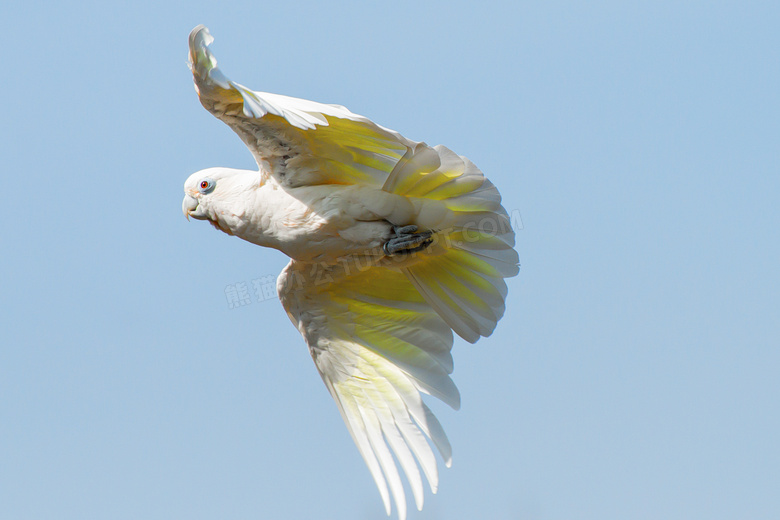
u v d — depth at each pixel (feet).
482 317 43.47
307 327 47.29
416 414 45.60
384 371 46.83
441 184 38.65
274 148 39.22
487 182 38.40
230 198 41.68
